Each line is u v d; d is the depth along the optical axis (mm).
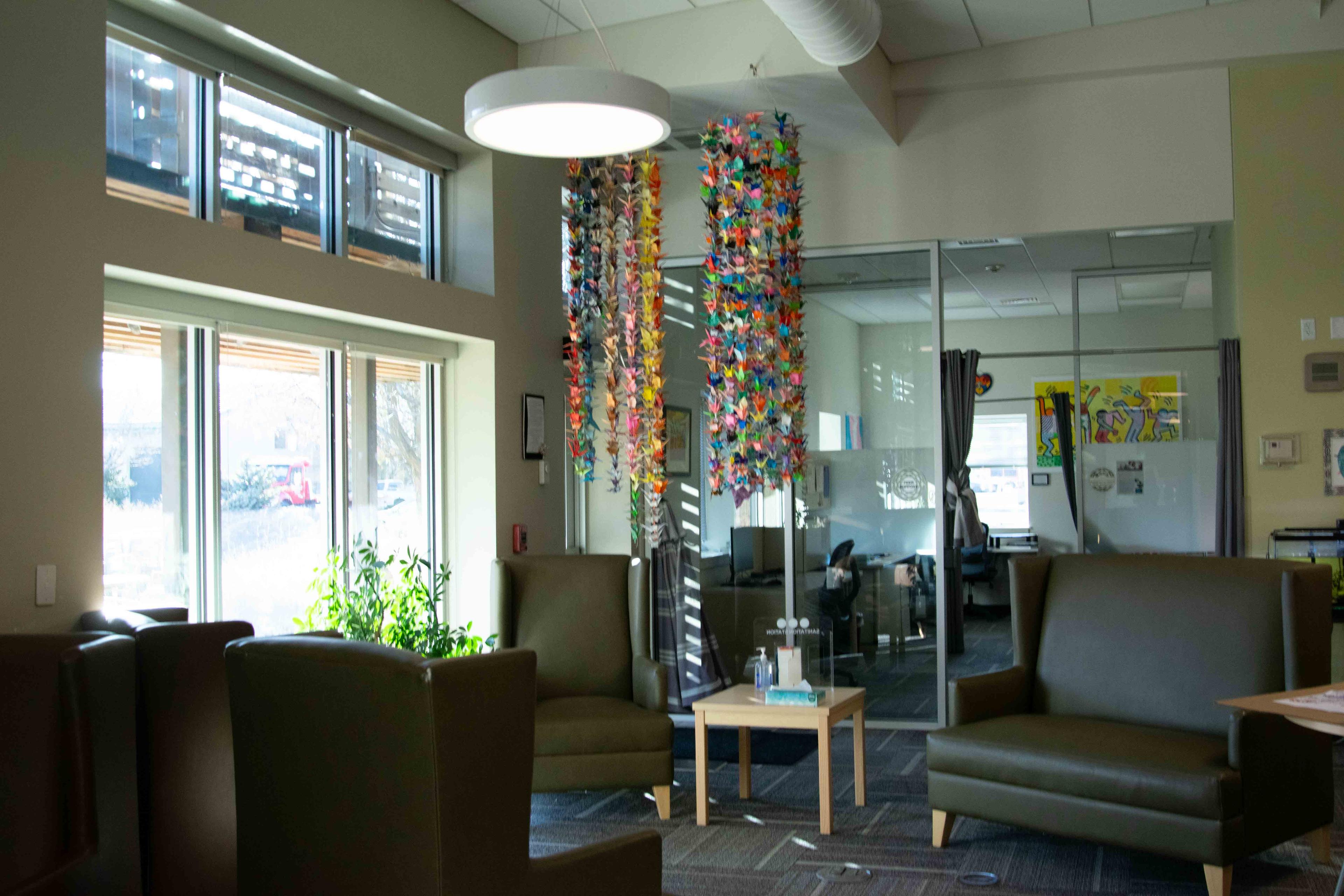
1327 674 3916
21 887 2291
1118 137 6012
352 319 4812
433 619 5066
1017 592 4605
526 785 2254
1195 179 5910
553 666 5176
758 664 4762
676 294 6883
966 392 6480
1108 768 3619
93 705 2703
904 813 4578
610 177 5688
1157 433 7156
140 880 2936
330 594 4738
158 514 4000
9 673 2459
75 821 2523
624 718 4578
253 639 2414
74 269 3355
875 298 6477
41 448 3240
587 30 5699
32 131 3236
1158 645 4230
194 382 4180
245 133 4379
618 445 5781
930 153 6320
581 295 5734
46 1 3289
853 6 4461
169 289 3949
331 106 4801
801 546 6590
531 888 2283
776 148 5355
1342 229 5742
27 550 3189
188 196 4109
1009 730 4020
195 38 4078
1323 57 5676
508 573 5320
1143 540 6609
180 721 3080
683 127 6051
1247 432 5898
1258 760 3504
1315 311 5777
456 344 5719
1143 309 9383
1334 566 5715
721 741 6090
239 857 2459
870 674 6418
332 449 4902
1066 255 7438
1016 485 11547
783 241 5453
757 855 4070
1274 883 3676
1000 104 6203
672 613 6754
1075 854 4035
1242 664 3990
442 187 5719
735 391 5281
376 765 2148
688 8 5449
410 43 5031
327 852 2254
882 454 6457
